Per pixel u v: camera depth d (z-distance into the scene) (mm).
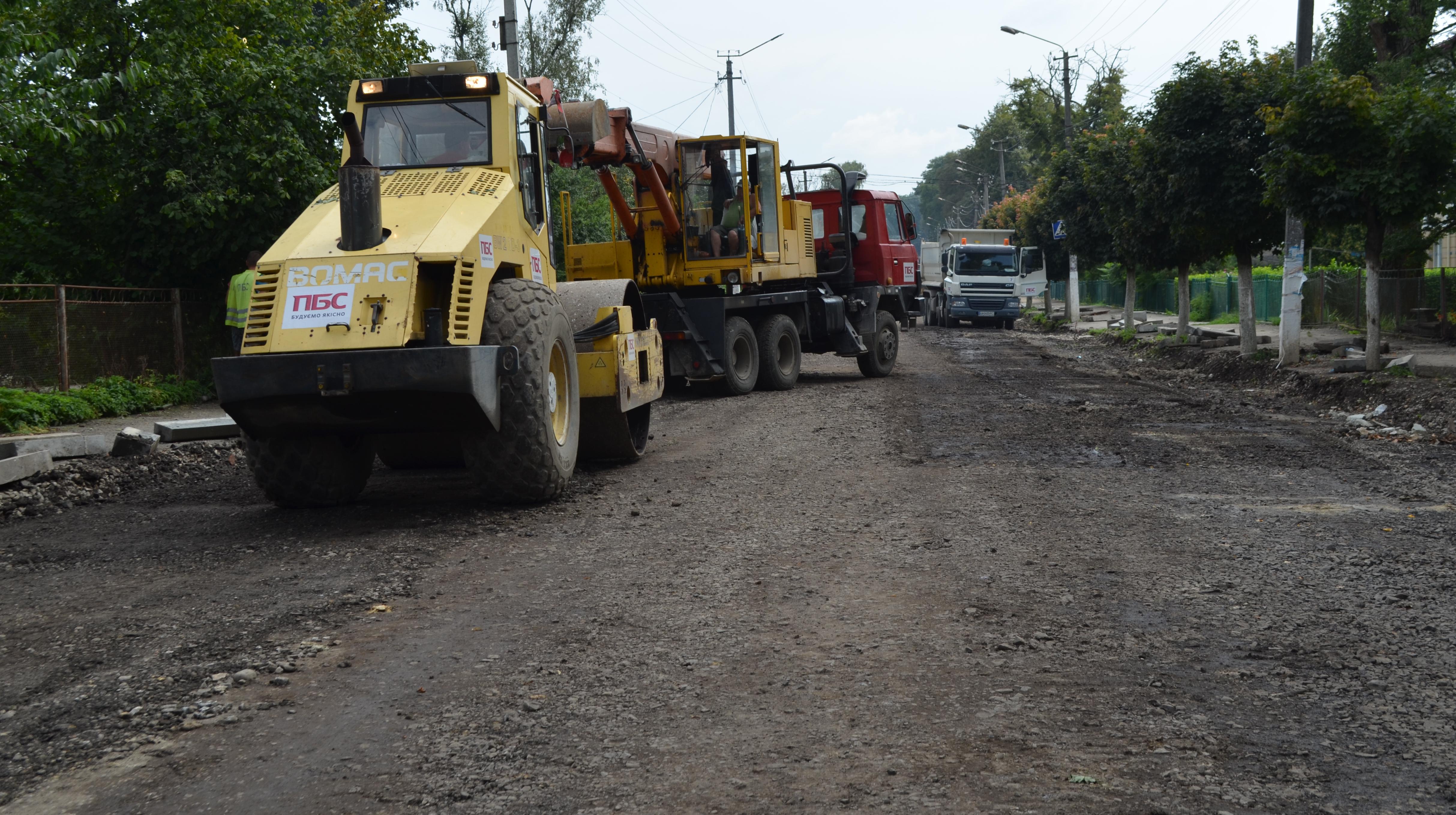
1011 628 4980
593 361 9617
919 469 9430
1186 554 6332
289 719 4055
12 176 16188
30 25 13125
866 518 7477
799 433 12000
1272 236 19781
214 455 11242
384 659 4703
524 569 6254
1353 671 4383
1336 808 3230
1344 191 15055
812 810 3271
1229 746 3678
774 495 8391
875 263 20000
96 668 4656
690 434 12422
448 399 7227
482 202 8031
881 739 3777
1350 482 8750
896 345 20469
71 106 12461
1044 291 44719
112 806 3398
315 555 6688
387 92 8641
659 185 15539
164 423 11359
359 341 7105
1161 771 3490
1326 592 5535
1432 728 3807
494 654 4754
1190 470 9289
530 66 40594
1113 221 26266
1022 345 30500
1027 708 4031
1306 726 3840
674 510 7898
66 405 12898
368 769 3613
